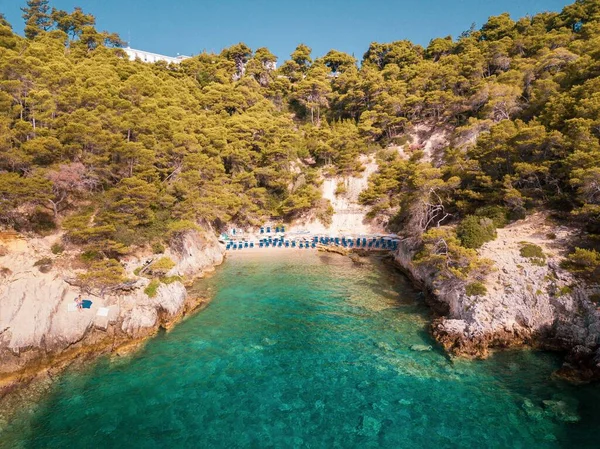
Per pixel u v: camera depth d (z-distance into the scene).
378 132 74.69
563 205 33.69
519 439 16.53
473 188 41.78
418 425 17.83
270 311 32.69
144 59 117.12
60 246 29.70
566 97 36.06
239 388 21.20
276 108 94.31
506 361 22.53
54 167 31.44
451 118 71.56
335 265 48.44
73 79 44.75
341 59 111.25
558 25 69.88
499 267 27.84
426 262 34.00
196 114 63.66
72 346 24.55
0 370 21.44
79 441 16.98
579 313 22.67
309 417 18.69
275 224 66.12
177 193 43.88
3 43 45.91
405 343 25.86
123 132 41.72
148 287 30.09
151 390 20.98
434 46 95.44
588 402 18.53
